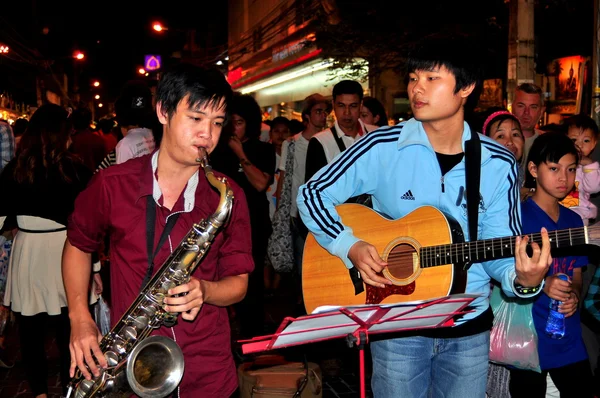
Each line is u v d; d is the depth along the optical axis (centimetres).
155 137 477
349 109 576
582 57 1240
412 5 1430
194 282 247
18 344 662
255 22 3503
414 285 315
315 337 250
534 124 577
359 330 250
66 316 494
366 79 1633
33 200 479
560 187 389
